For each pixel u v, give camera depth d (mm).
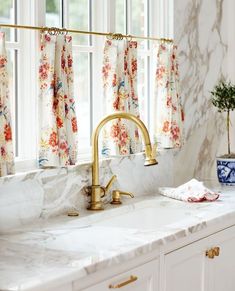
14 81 2828
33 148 2893
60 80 2840
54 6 3025
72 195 2969
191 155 3998
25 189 2684
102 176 3174
